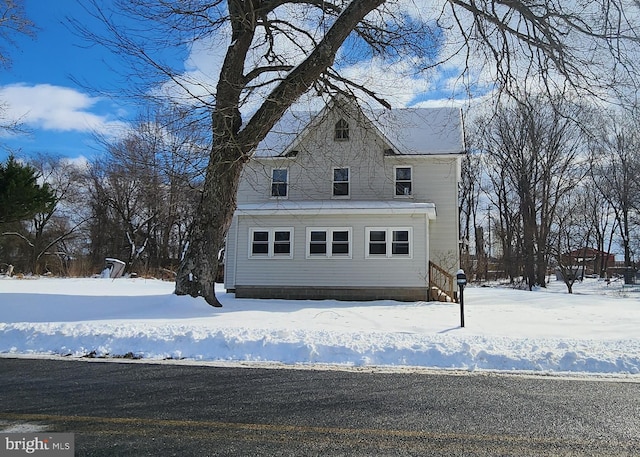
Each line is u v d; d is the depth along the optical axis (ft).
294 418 15.26
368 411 16.06
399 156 69.87
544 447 12.93
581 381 20.42
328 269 62.80
